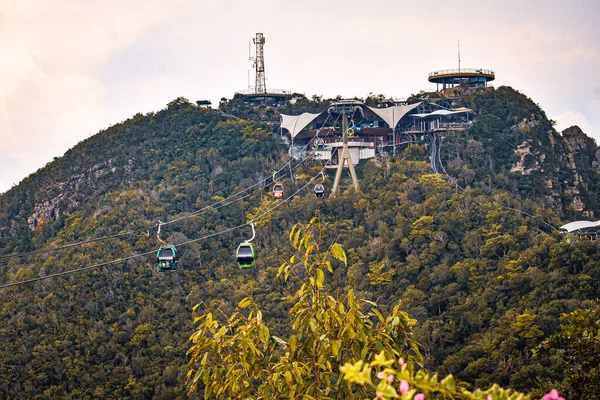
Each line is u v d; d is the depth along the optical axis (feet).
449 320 465.47
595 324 142.20
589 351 138.72
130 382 453.58
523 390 366.63
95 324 517.55
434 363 435.12
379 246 576.61
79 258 589.73
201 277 576.20
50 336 505.25
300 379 110.11
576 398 136.36
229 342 119.75
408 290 505.66
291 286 531.91
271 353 122.21
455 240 576.20
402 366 62.59
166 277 571.28
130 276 568.00
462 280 509.76
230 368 118.21
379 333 112.98
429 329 459.73
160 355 482.69
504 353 403.13
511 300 463.42
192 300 539.29
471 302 474.90
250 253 256.93
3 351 495.00
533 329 407.23
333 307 115.44
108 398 449.48
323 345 113.29
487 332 433.89
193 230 644.69
